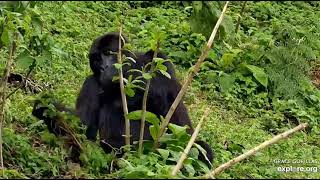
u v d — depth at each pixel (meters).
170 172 9.77
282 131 14.59
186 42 17.78
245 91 16.45
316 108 16.25
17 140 10.96
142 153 11.09
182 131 10.98
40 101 11.22
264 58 17.31
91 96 12.05
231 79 16.44
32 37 11.00
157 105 12.04
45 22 17.62
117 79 11.26
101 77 11.71
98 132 12.13
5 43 10.66
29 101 11.56
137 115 10.96
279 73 16.56
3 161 10.52
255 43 18.00
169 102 12.19
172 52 17.44
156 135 10.98
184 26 18.17
